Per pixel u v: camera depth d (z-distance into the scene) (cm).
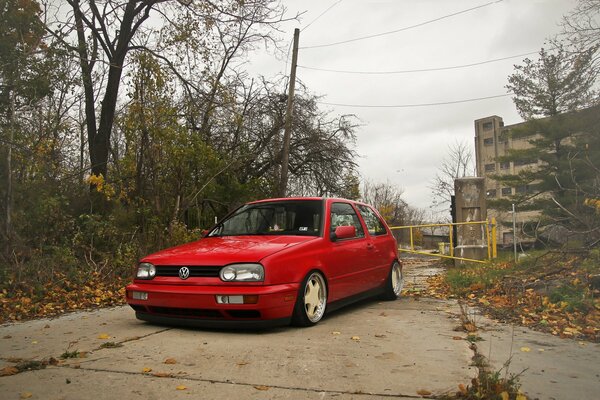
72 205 1180
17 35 1069
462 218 1532
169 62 1653
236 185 1606
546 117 3191
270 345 472
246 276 511
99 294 836
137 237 1139
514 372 392
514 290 761
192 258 541
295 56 1998
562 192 2841
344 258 643
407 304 748
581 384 364
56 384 360
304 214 653
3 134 1009
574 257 905
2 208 986
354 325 576
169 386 356
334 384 361
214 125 1770
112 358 429
